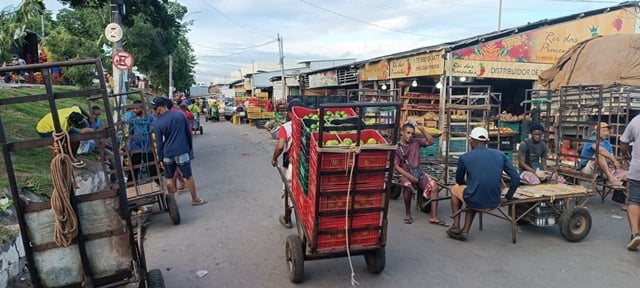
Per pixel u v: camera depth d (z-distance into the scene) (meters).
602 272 4.53
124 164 7.59
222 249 5.31
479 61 13.07
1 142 2.89
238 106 29.28
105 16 21.64
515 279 4.39
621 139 5.38
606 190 7.93
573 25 13.97
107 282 3.31
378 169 4.01
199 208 7.21
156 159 7.02
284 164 6.27
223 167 11.16
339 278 4.46
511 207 5.66
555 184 6.17
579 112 6.95
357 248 4.22
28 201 5.38
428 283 4.32
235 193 8.20
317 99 17.75
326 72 22.02
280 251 5.22
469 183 5.29
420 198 6.89
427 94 14.33
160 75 36.44
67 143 3.04
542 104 11.06
